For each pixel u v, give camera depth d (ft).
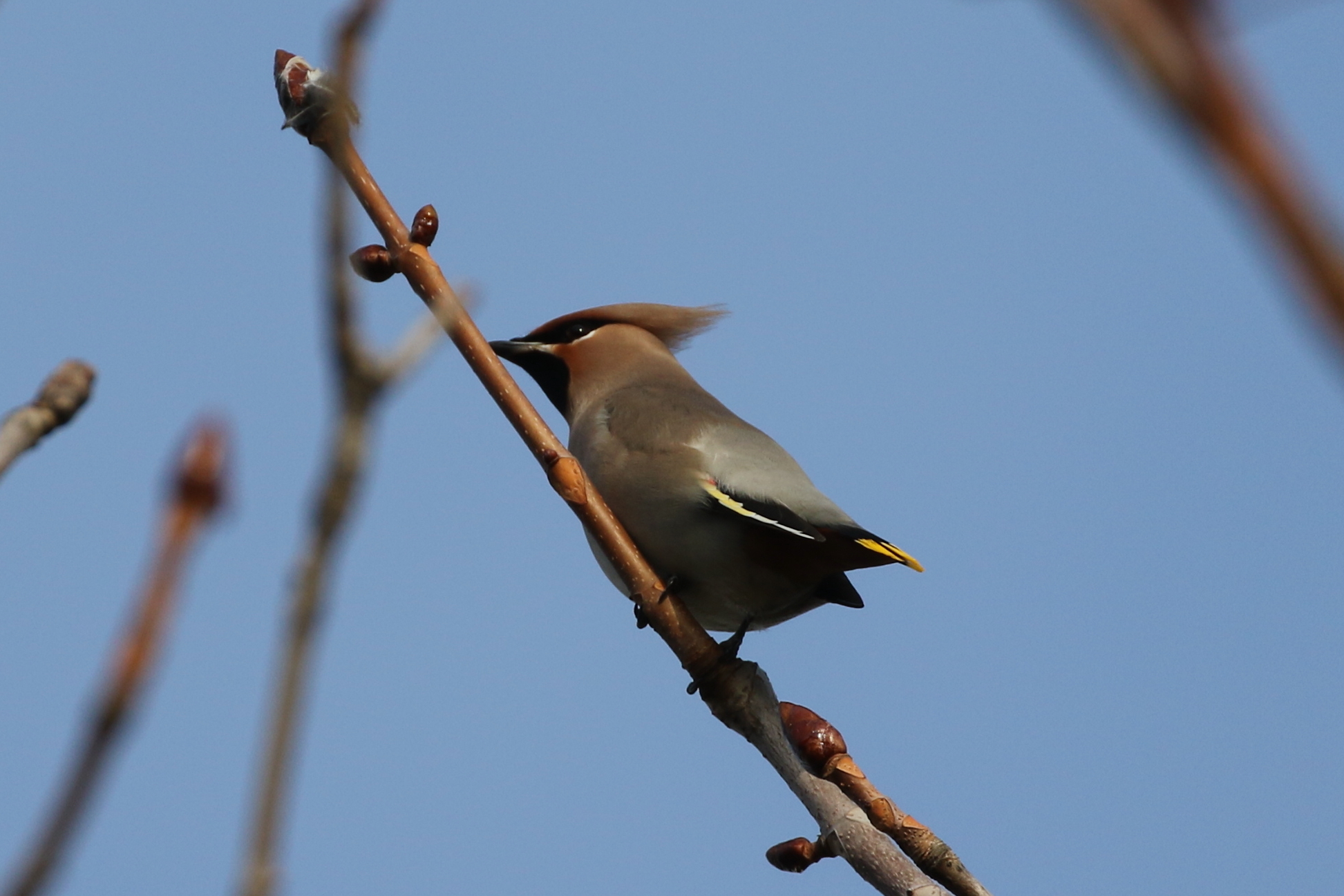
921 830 24.20
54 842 5.61
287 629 7.24
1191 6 3.86
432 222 28.19
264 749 7.14
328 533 7.30
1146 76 3.89
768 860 24.61
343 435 7.37
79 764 5.64
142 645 5.61
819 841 24.29
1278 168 3.91
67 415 14.37
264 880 6.98
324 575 7.25
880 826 24.21
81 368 14.58
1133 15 3.86
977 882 23.94
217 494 5.65
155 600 5.62
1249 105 3.91
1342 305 3.92
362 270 28.09
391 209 28.37
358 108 14.53
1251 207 3.95
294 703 7.17
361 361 7.45
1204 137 3.92
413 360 7.55
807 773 25.30
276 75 24.58
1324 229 3.93
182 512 5.62
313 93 23.95
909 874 23.39
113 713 5.62
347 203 7.65
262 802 7.08
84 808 5.65
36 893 5.57
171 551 5.60
